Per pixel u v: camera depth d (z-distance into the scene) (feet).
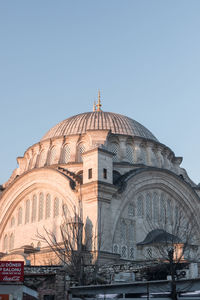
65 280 98.07
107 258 132.87
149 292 80.53
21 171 199.21
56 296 95.76
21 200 180.45
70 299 88.74
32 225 169.48
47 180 164.66
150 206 165.68
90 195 139.85
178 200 178.50
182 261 127.95
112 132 181.98
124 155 172.76
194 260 139.64
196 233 178.91
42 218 165.68
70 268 109.29
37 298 90.07
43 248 152.87
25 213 176.04
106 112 200.44
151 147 183.83
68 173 157.79
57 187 159.33
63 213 154.61
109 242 137.08
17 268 80.84
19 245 172.86
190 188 181.37
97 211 136.26
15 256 147.33
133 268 119.14
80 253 115.24
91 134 166.81
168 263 111.45
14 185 180.24
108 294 83.25
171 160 200.54
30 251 152.35
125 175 159.02
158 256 140.67
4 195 185.16
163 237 148.05
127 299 82.12
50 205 163.43
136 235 154.40
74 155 170.09
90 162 145.69
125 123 190.39
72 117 198.49
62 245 136.15
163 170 169.99
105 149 147.95
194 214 180.86
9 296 75.87
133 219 155.53
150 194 167.22
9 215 184.03
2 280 79.61
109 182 144.15
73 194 149.07
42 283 97.14
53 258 132.36
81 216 141.18
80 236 133.69
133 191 156.87
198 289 78.48
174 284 79.51
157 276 113.50
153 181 167.22
